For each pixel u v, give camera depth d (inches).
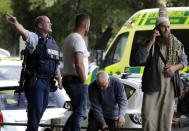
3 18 2554.1
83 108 522.3
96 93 622.8
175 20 914.1
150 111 518.6
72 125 518.6
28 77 530.0
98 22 2177.7
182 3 1905.8
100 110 621.0
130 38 982.4
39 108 532.4
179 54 516.1
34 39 522.3
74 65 519.5
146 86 515.8
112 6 2127.2
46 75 533.3
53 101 743.7
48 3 2196.1
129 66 974.4
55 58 536.4
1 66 792.9
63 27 2234.3
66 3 2267.5
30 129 535.8
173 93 520.1
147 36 965.8
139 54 509.4
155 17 962.7
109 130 618.2
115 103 623.5
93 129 628.1
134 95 646.5
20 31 511.8
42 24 533.0
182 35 905.5
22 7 2449.6
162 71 515.8
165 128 520.4
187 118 589.0
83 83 518.6
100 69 1071.0
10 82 728.3
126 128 603.5
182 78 668.1
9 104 711.1
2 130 683.4
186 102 599.8
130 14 2101.4
